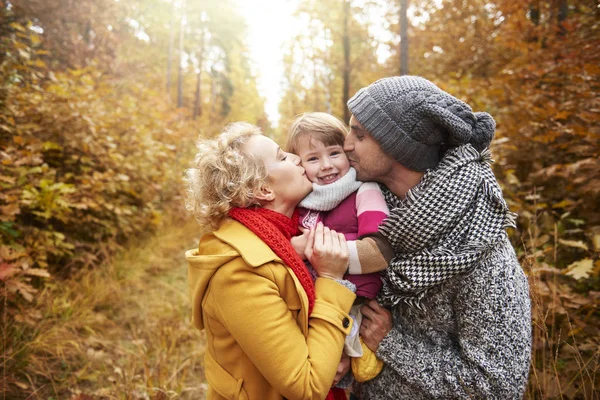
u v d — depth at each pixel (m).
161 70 19.38
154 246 5.00
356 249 1.09
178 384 2.34
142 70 12.05
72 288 3.27
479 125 1.09
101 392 2.29
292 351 0.99
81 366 2.58
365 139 1.12
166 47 20.30
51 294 3.04
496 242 0.99
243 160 1.12
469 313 1.01
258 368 1.00
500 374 0.97
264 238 1.06
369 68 9.18
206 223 1.15
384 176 1.16
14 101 3.71
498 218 1.01
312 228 1.17
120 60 10.06
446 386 1.04
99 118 4.51
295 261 1.08
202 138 1.26
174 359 2.70
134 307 3.49
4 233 2.79
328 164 1.23
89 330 2.91
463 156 1.03
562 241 2.32
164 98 12.27
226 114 22.70
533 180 3.17
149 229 5.43
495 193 1.01
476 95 4.78
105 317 3.14
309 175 1.25
